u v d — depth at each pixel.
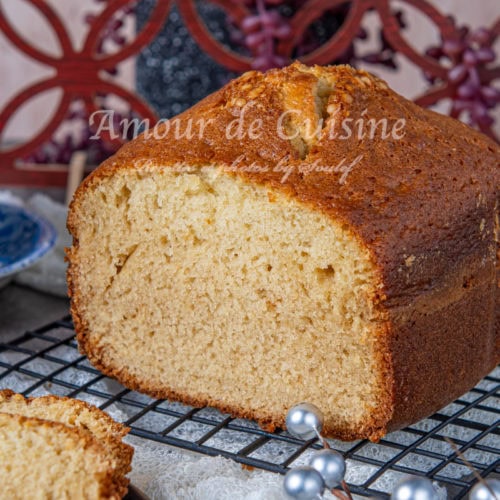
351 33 3.45
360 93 2.26
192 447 2.02
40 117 5.21
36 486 1.73
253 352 2.21
